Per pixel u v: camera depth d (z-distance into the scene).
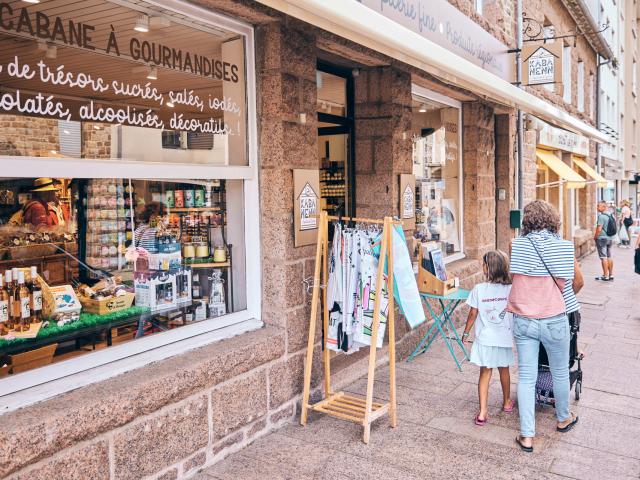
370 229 5.24
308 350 4.44
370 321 4.30
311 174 4.65
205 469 3.75
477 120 8.40
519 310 4.12
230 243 4.47
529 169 10.82
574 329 4.80
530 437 4.11
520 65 9.13
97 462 3.03
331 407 4.51
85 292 3.65
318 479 3.68
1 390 2.96
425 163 7.31
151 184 4.03
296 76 4.47
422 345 6.40
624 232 21.23
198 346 3.97
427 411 4.84
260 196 4.49
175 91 3.88
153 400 3.32
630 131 29.27
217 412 3.82
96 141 3.40
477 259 8.48
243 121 4.41
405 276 4.47
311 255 4.68
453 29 6.57
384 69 6.00
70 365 3.29
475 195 8.46
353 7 3.47
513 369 5.95
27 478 2.70
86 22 3.33
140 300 3.90
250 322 4.46
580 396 5.23
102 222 3.82
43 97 3.14
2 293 3.22
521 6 9.53
